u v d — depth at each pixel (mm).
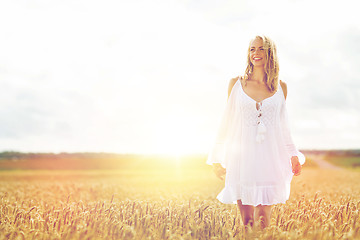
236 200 4535
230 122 4668
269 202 4289
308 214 4910
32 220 4758
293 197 8188
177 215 5027
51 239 4188
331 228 4227
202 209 5316
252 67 4574
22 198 8086
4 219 5082
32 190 10828
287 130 4590
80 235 4051
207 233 4379
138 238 4262
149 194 10320
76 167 55844
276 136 4465
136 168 58219
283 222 4691
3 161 58750
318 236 3938
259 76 4496
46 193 10078
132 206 5574
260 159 4340
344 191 9797
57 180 20719
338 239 4145
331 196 8914
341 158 68250
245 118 4434
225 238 4195
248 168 4355
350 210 5102
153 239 4332
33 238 4246
